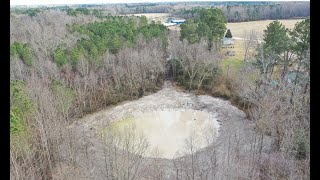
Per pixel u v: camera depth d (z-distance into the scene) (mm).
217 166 41656
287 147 39000
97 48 65375
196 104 63094
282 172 38000
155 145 49094
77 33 76625
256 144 46719
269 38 57812
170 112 60906
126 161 39000
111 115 59094
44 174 37656
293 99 45906
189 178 39344
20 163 35750
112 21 86812
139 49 70000
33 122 40375
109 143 42812
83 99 59062
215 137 50938
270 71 57625
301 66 57188
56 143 41281
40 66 58219
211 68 67125
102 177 40250
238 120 55875
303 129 39719
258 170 39531
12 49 59062
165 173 41656
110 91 63938
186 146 47000
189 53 68438
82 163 43000
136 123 56906
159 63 68250
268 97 48906
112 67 65312
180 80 71188
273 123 45750
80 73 62594
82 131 52531
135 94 66125
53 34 80250
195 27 75000
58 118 45906
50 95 47062
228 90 65062
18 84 43281
